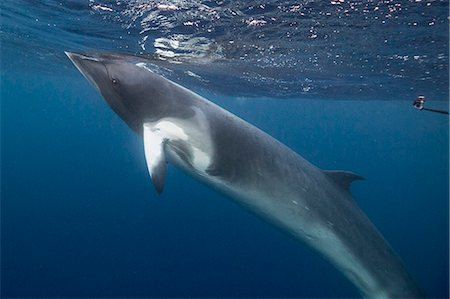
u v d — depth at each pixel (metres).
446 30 10.70
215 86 23.27
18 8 12.04
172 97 7.92
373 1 8.70
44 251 27.61
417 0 8.58
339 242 8.88
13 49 20.75
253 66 16.09
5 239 29.09
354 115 46.88
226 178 8.30
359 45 12.49
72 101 57.09
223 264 27.02
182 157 8.39
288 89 23.41
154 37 12.35
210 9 9.61
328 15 9.70
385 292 9.12
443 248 33.56
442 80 17.84
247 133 8.27
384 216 49.34
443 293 22.55
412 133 63.22
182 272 25.53
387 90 21.77
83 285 23.41
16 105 72.56
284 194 8.46
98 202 38.84
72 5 10.52
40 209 35.50
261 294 23.48
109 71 8.09
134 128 8.77
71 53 8.77
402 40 11.80
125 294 22.62
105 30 12.31
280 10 9.44
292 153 8.85
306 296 23.61
